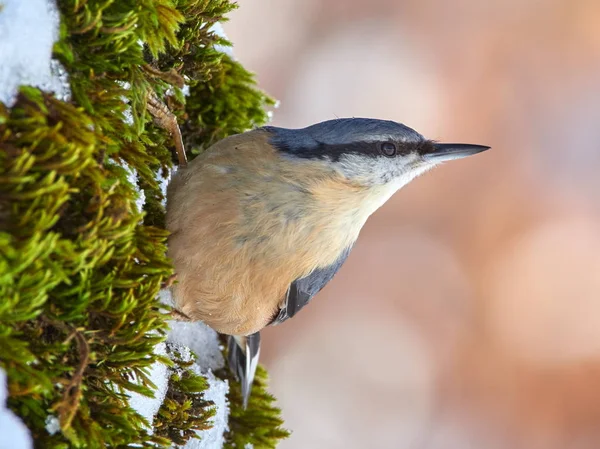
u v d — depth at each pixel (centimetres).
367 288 1539
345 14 1612
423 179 1573
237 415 838
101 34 547
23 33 483
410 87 1571
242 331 780
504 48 1593
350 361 1505
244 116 845
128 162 605
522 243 1536
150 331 607
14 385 471
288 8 1602
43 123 479
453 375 1498
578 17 1583
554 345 1485
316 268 763
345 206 759
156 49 593
